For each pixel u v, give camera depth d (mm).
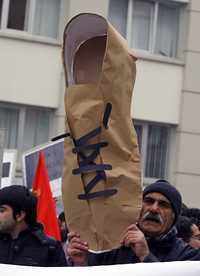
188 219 8047
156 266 4480
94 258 5422
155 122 19875
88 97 5270
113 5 19766
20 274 4551
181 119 19938
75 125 5277
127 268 4492
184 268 4465
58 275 4496
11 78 18906
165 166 20000
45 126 19188
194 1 20156
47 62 19094
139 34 20031
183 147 19922
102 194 5227
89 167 5246
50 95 19094
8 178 10477
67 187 5328
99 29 5344
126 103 5258
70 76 5379
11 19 19094
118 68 5207
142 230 5848
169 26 20234
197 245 7988
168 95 19922
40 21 19266
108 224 5238
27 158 10180
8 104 19047
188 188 19922
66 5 19297
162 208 5824
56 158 9805
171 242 5852
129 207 5238
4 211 6516
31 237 6531
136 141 5297
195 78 20078
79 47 5367
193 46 20125
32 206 6559
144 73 19797
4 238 6547
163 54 20109
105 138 5234
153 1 20094
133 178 5250
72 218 5328
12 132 19094
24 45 18984
